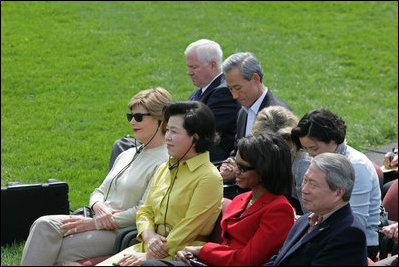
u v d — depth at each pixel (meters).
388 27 62.06
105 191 19.64
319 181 13.29
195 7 68.50
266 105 21.03
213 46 24.06
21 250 21.84
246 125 21.52
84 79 47.53
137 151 19.61
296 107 41.81
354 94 45.81
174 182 16.97
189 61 24.08
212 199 16.28
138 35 58.12
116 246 17.69
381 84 48.34
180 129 16.55
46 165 32.50
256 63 20.89
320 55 54.31
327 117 15.84
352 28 61.84
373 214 16.69
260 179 15.05
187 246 15.98
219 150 22.84
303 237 13.77
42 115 40.59
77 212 19.89
